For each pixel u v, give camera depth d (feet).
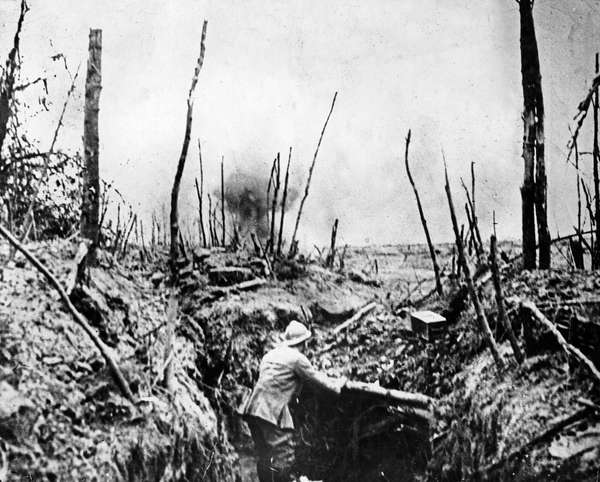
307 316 17.11
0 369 10.64
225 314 16.66
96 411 11.59
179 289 16.67
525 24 16.96
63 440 10.62
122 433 11.66
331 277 17.66
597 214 16.80
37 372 11.12
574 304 14.47
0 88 15.38
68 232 15.40
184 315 16.38
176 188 14.17
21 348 11.27
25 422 10.25
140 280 16.33
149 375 13.58
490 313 15.55
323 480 15.52
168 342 14.07
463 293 16.48
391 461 15.29
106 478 10.75
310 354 16.70
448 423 14.89
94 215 15.16
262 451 14.97
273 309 17.01
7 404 10.20
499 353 14.55
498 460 13.10
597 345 13.41
